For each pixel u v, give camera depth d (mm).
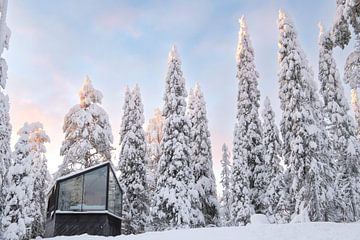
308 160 23250
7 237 23141
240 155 32062
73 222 23625
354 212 27484
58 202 23859
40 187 36094
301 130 23688
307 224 15617
